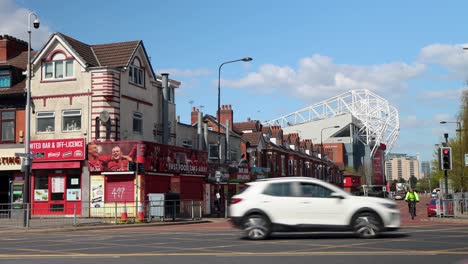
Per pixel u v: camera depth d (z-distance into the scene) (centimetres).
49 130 3328
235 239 1714
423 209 5672
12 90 3403
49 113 3331
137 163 3006
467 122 5234
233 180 4478
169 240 1739
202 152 3953
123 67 3391
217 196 3847
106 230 2438
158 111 3809
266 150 5834
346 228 1620
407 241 1557
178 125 4169
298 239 1658
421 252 1292
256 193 1669
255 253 1314
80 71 3300
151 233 2114
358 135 14712
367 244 1478
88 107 3262
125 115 3388
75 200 3225
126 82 3419
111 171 3170
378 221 1628
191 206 3173
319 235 1805
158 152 3325
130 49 3519
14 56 3775
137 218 2875
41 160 3272
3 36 3722
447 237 1694
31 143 3297
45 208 3231
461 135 5409
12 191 3356
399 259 1177
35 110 3347
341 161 13312
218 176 3853
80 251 1443
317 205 1631
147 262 1186
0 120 3412
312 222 1625
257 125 6128
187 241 1684
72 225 2591
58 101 3319
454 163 5716
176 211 3050
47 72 3375
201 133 4234
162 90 3862
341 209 1625
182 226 2700
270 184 1672
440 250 1335
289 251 1344
